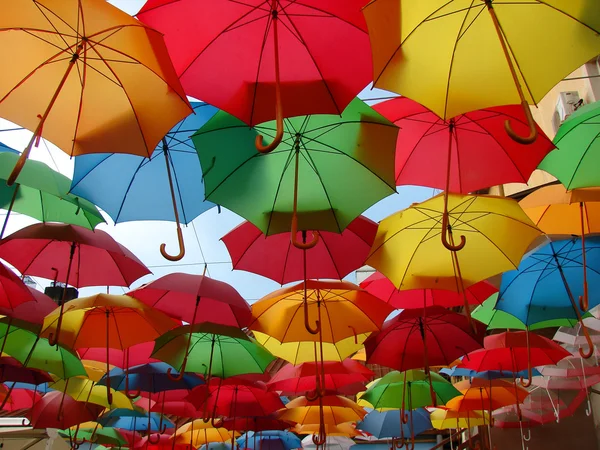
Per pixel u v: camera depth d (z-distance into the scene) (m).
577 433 6.10
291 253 3.05
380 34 1.56
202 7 1.79
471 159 2.58
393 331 3.65
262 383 4.54
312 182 2.31
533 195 2.86
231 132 2.21
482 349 3.79
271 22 1.82
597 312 4.08
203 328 3.27
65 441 5.95
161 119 1.84
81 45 1.66
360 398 4.75
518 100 1.66
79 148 1.88
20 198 2.71
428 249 2.92
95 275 3.11
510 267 2.86
